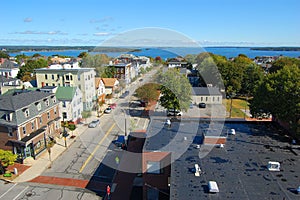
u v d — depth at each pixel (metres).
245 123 26.30
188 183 14.81
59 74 44.06
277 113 25.11
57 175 24.83
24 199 20.95
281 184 14.80
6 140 27.72
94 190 22.23
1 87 49.56
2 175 24.59
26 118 28.23
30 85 53.94
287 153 19.02
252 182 14.98
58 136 34.59
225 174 15.86
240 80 59.44
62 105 38.62
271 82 26.48
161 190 18.16
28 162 27.55
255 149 19.67
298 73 25.39
